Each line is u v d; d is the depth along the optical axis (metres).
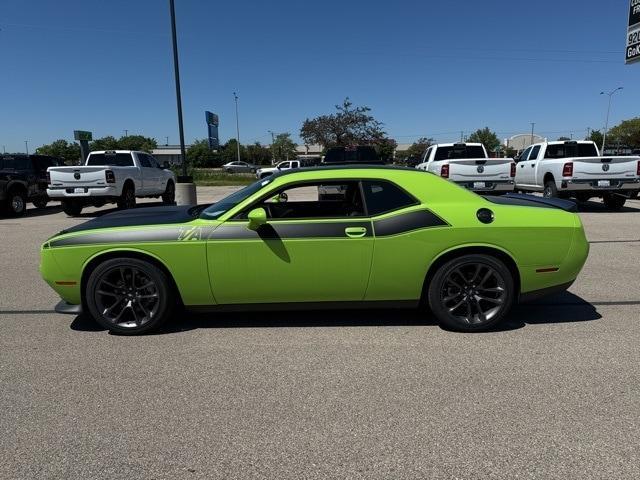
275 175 4.86
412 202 4.51
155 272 4.50
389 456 2.79
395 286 4.52
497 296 4.56
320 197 4.77
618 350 4.18
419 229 4.44
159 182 17.89
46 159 17.69
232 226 4.46
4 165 15.98
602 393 3.46
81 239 4.50
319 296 4.55
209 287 4.50
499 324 4.82
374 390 3.55
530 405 3.31
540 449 2.83
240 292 4.52
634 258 7.66
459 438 2.95
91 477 2.64
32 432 3.07
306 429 3.07
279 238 4.41
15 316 5.25
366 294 4.56
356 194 4.59
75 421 3.18
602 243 8.89
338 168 4.69
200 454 2.83
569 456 2.76
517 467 2.68
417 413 3.23
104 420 3.19
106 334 4.68
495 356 4.09
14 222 13.34
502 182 13.60
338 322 4.93
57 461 2.78
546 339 4.44
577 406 3.29
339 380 3.71
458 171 13.59
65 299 4.68
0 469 2.71
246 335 4.62
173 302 4.64
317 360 4.06
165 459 2.79
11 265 7.77
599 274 6.69
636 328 4.69
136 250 4.45
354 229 4.43
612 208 14.30
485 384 3.61
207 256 4.44
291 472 2.67
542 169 14.62
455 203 4.53
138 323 4.60
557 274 4.56
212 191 27.77
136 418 3.21
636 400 3.37
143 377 3.79
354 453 2.82
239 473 2.66
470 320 4.59
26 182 15.37
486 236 4.44
